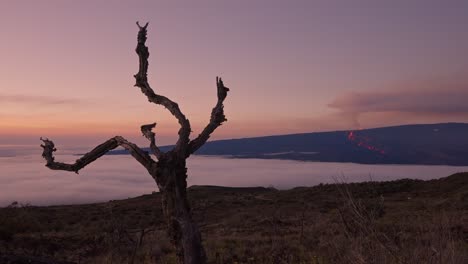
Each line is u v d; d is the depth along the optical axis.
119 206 57.56
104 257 12.48
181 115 5.16
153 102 5.43
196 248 4.90
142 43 5.41
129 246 13.69
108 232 14.91
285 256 11.95
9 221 21.88
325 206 40.34
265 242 16.44
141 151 5.14
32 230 23.86
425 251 4.32
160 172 4.91
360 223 4.58
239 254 13.48
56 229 28.38
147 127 5.30
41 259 9.79
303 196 62.06
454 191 52.00
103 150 5.46
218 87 5.34
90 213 47.00
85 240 16.81
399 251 4.38
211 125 5.22
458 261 4.38
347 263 4.82
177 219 4.88
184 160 5.05
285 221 28.86
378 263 4.39
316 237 14.05
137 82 5.46
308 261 9.82
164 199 4.98
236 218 38.19
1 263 8.96
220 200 62.62
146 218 37.72
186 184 5.08
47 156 5.57
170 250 14.42
